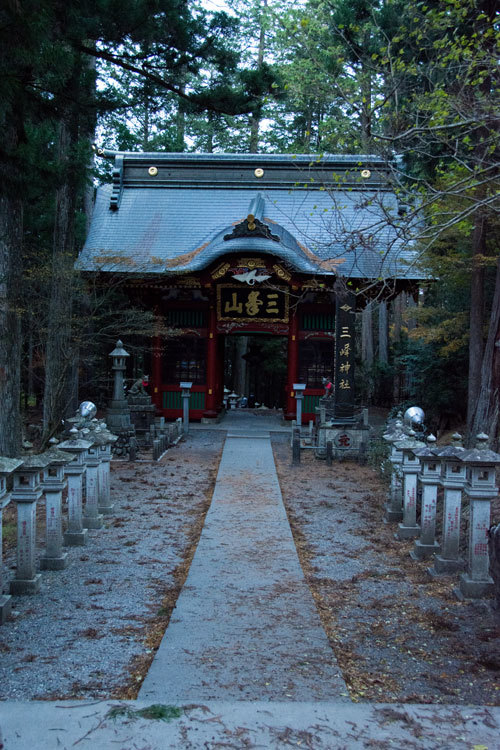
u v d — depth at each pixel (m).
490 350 11.44
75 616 5.91
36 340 20.14
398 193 8.68
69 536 8.50
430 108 8.69
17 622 5.73
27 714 3.80
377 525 9.96
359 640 5.38
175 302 23.34
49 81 11.30
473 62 8.46
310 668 4.66
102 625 5.70
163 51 14.59
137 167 25.23
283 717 3.79
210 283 21.50
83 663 4.86
